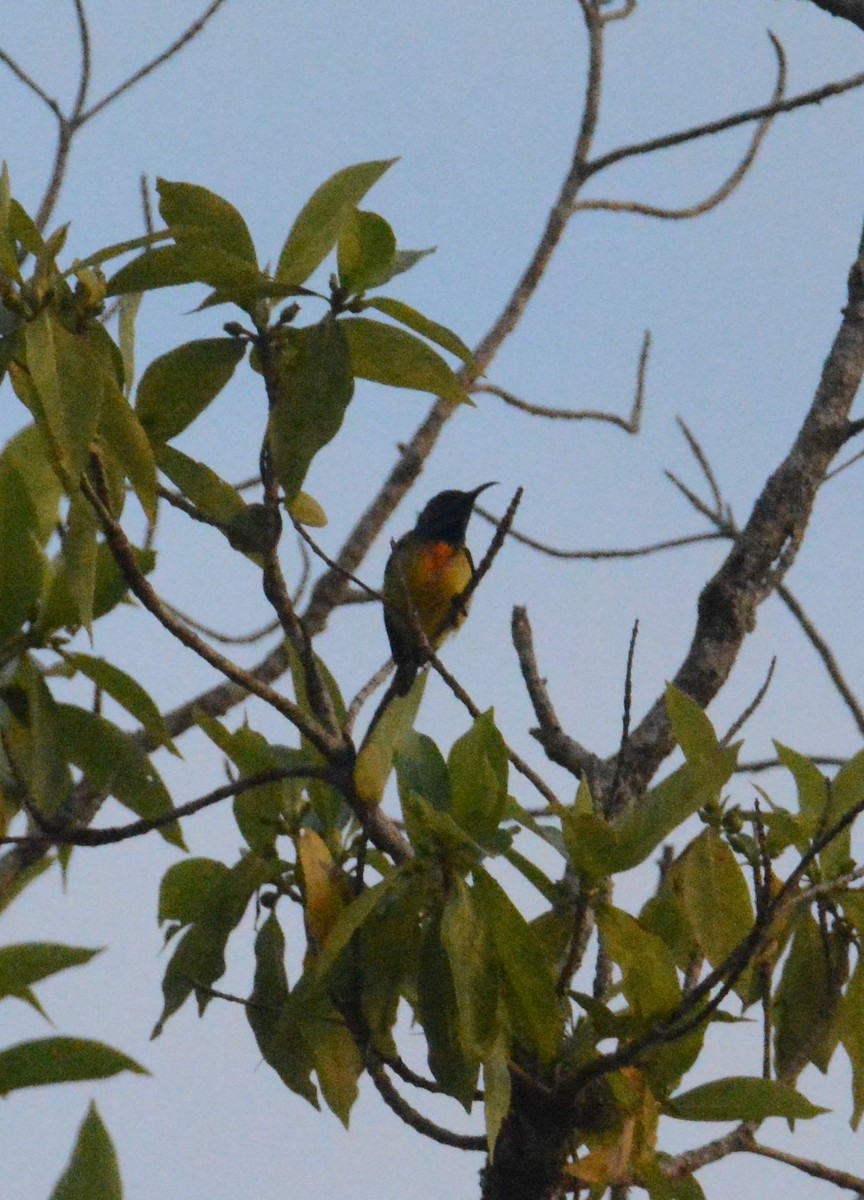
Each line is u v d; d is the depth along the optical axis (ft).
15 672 20.33
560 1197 20.16
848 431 27.55
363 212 19.57
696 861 19.99
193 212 20.13
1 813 19.66
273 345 20.02
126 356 20.30
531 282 36.94
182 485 20.90
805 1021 20.97
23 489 20.16
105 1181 11.86
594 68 37.40
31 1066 13.98
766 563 26.94
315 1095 20.17
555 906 20.11
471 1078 18.81
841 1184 20.20
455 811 19.13
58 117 32.50
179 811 19.70
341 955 19.77
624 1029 18.93
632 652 20.67
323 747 20.03
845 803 20.39
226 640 32.35
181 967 20.97
